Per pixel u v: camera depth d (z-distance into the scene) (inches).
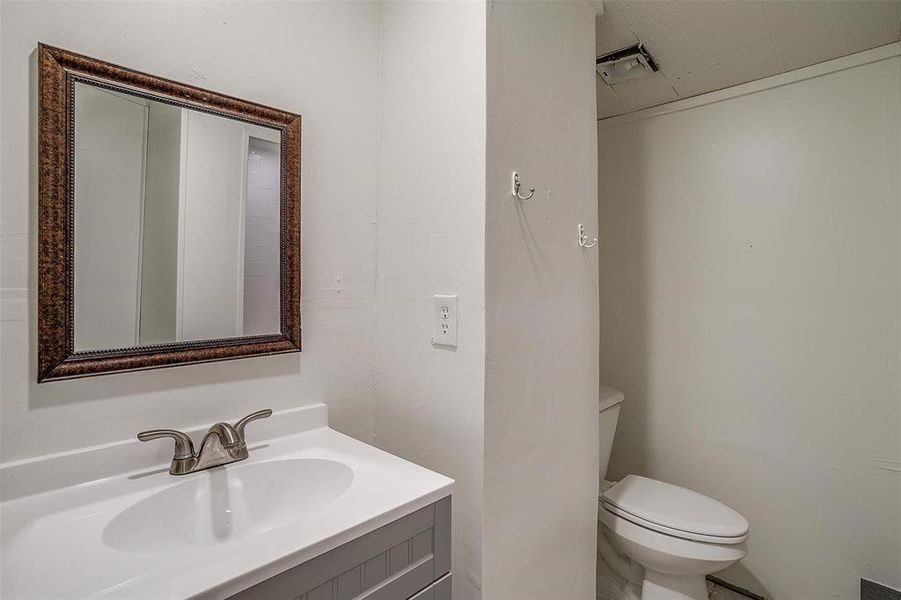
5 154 28.2
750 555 70.5
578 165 52.1
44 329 28.7
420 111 45.0
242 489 33.9
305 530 25.0
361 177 48.8
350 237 47.8
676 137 80.0
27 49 28.9
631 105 81.4
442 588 31.4
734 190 73.5
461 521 39.8
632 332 84.9
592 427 55.5
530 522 43.9
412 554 29.3
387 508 27.8
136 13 33.3
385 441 48.6
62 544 23.8
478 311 38.7
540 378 45.6
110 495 29.3
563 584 49.3
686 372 78.2
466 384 39.7
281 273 41.4
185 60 35.8
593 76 54.9
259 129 39.9
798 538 66.4
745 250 72.3
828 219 65.0
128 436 32.9
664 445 80.4
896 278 59.8
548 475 46.7
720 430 74.4
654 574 59.7
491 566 38.8
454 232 41.0
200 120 36.2
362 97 48.7
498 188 39.7
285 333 41.7
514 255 41.8
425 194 44.2
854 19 55.1
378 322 49.8
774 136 69.9
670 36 59.8
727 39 60.1
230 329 38.0
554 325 47.9
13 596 19.5
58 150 29.2
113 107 31.7
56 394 29.9
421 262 44.6
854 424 62.4
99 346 31.0
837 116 64.4
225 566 21.5
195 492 31.7
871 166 61.7
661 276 81.4
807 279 66.6
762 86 70.5
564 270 49.6
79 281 30.2
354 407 48.3
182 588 19.9
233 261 38.2
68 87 29.7
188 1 36.0
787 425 67.9
